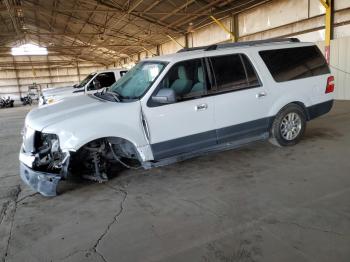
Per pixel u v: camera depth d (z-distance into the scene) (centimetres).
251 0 1174
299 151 446
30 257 235
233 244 233
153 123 357
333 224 251
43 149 345
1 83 3206
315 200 294
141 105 353
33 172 343
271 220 264
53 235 265
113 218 289
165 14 1486
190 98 374
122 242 247
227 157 447
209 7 1335
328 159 404
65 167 333
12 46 3016
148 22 1673
